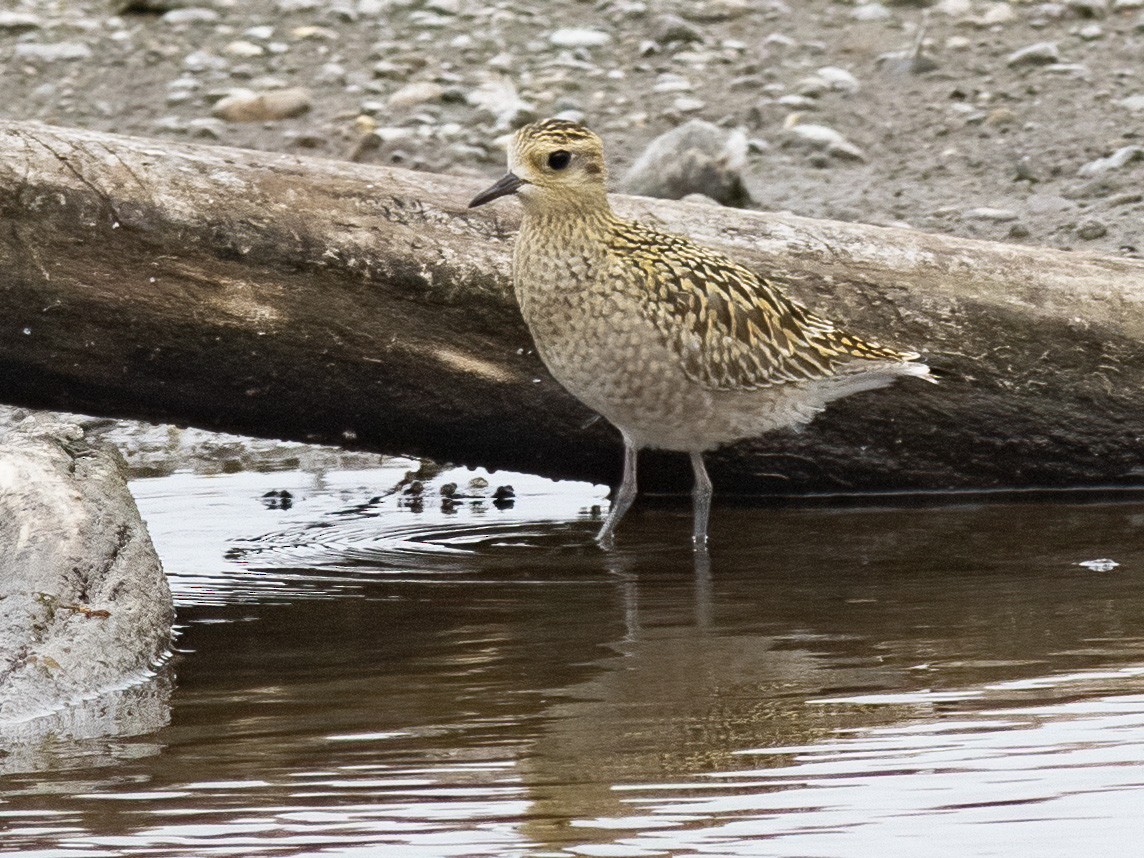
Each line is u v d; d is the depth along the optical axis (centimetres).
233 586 942
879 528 1043
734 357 986
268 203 989
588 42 1848
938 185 1520
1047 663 767
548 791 630
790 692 736
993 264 1071
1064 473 1115
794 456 1100
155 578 841
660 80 1752
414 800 625
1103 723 689
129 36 1855
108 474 901
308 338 1000
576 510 1123
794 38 1853
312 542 1041
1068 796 619
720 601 888
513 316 1022
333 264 992
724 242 1062
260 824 604
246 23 1898
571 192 962
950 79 1728
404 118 1658
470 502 1148
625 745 677
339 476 1207
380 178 1026
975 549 984
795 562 966
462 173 1535
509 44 1856
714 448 1088
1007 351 1067
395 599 909
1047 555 966
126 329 980
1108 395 1082
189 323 984
